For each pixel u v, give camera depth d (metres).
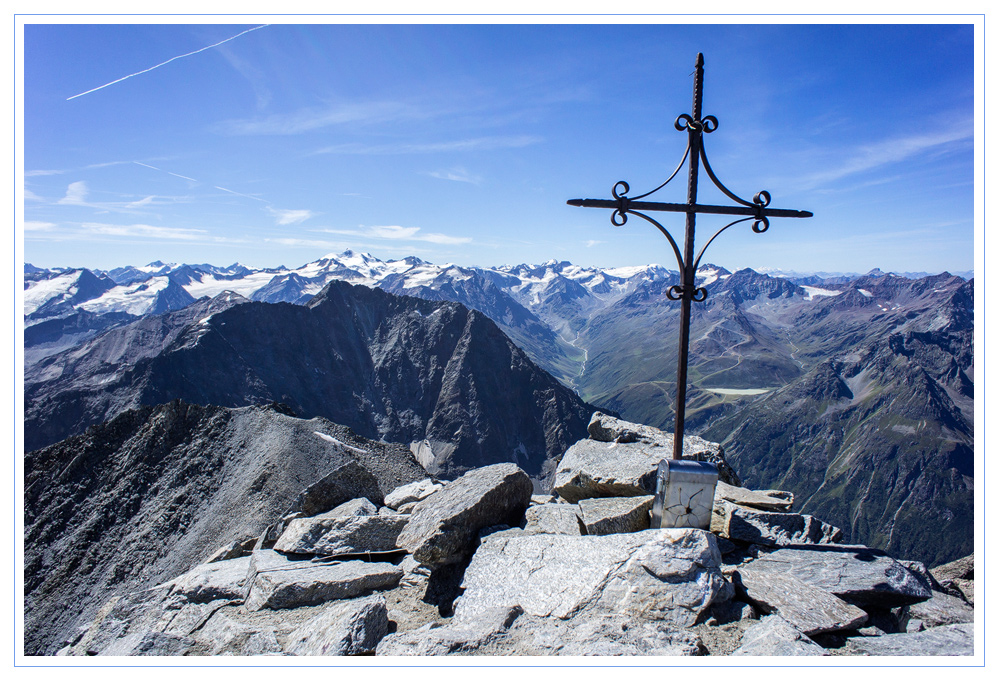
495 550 7.51
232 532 31.39
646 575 6.50
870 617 6.68
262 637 6.58
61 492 38.00
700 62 7.50
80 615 30.17
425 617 7.11
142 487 37.94
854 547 7.56
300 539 9.31
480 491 8.52
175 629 7.38
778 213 7.55
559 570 6.88
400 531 9.44
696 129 7.48
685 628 5.95
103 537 34.72
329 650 5.84
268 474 34.56
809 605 6.20
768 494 9.75
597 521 8.03
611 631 5.76
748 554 7.73
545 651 5.48
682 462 7.42
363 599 7.04
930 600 7.00
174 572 30.53
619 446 10.77
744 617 6.24
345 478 11.33
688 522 7.39
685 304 7.70
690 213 7.59
